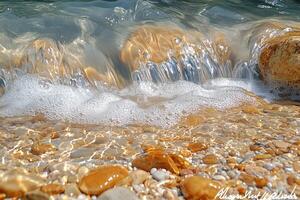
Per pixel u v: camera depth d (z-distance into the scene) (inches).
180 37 225.5
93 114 168.1
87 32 228.5
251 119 164.7
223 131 152.3
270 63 202.2
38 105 173.3
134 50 211.5
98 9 266.8
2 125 154.4
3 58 196.2
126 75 206.2
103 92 193.3
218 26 251.9
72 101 177.9
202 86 208.7
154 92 198.2
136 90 199.9
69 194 105.5
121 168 116.5
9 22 235.9
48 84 191.5
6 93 184.7
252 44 226.7
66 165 121.1
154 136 148.7
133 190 108.9
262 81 211.0
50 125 156.9
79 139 144.1
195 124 159.9
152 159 121.3
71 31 228.4
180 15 267.1
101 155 130.4
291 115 170.6
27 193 102.6
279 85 202.2
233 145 140.1
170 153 128.4
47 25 235.3
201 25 250.2
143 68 207.3
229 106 178.4
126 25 241.3
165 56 213.2
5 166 120.0
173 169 119.1
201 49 222.1
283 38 211.6
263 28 238.7
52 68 197.9
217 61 221.8
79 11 261.9
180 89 201.5
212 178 116.3
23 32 223.0
